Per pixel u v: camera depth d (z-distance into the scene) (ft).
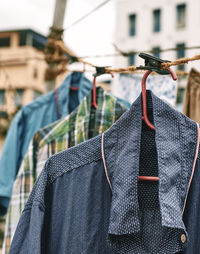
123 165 4.32
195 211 4.33
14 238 4.77
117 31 66.23
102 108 6.10
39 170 6.16
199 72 6.61
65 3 10.02
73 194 4.73
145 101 4.53
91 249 4.54
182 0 63.31
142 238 4.68
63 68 9.98
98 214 4.61
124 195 4.20
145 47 64.28
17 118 7.22
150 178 4.55
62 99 7.22
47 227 4.83
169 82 6.73
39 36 52.37
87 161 4.75
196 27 62.08
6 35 52.21
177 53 62.54
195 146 4.37
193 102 6.57
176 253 4.32
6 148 7.05
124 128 4.47
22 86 47.83
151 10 65.05
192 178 4.39
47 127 6.28
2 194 6.77
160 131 4.33
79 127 6.07
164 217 4.02
